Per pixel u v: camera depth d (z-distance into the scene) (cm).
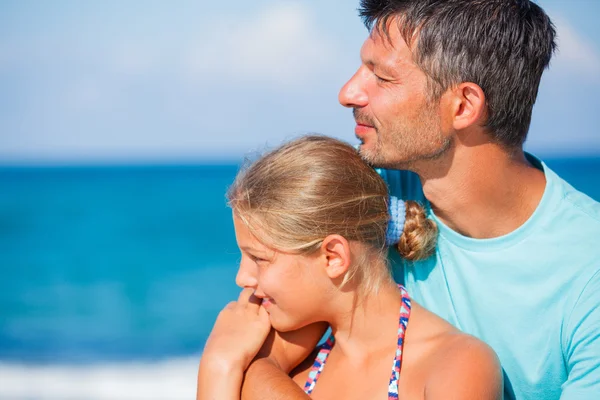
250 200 196
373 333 202
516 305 215
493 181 213
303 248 193
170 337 1359
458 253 223
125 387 878
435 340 194
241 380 202
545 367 214
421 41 202
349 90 214
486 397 175
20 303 1703
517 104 210
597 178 3944
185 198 3725
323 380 211
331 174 196
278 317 204
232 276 1966
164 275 2009
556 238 211
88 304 1675
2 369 1006
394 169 221
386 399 191
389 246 222
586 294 205
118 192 3972
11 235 2742
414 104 206
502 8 207
